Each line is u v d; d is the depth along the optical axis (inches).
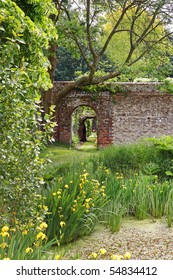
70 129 740.0
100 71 747.4
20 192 166.4
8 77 155.7
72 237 196.2
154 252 179.2
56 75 1171.3
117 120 735.1
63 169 314.8
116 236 207.2
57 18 535.2
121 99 735.7
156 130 728.3
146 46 633.0
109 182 253.8
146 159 356.8
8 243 132.4
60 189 201.5
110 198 237.8
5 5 189.5
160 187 263.4
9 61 161.5
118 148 386.6
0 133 153.7
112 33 591.5
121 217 234.1
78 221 197.8
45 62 210.4
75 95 738.2
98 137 737.0
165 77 618.5
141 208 241.3
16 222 154.3
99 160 357.7
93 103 738.2
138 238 202.8
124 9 581.3
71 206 197.3
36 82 186.5
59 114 740.0
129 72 593.0
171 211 228.8
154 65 604.4
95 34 593.9
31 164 168.1
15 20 182.4
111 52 1135.0
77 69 1182.3
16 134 157.0
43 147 183.9
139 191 249.0
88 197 212.8
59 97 679.1
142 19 678.5
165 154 360.8
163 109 727.1
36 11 233.1
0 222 151.5
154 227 224.8
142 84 727.1
